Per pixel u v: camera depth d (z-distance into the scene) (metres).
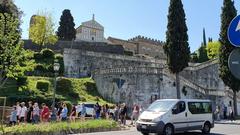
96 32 132.12
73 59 63.66
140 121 22.31
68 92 49.59
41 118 27.89
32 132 22.30
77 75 63.31
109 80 52.47
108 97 52.22
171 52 49.84
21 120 27.81
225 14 50.94
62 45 82.00
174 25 50.22
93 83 54.84
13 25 37.06
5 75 38.69
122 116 32.47
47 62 61.12
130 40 130.75
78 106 34.84
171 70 49.91
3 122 25.22
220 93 54.03
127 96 49.91
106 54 66.56
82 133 24.48
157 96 48.94
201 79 68.31
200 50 101.56
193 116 23.41
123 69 51.00
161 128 21.45
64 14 100.12
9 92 44.25
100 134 23.44
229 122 39.59
